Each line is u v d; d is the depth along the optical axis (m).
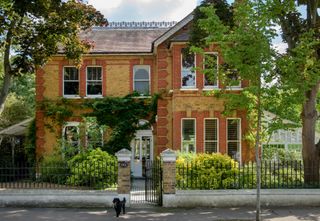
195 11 19.41
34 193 16.19
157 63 26.50
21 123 28.12
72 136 27.03
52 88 27.53
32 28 18.59
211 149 24.42
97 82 27.86
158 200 16.73
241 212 15.10
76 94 27.67
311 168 17.12
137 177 27.20
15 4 17.53
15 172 17.02
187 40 23.64
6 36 18.14
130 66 27.77
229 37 13.16
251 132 17.92
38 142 27.12
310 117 19.00
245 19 13.18
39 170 18.53
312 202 16.31
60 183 18.33
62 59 27.62
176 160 17.30
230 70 14.91
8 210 15.42
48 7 17.91
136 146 27.41
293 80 13.33
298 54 13.52
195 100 24.47
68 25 18.81
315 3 18.19
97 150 19.14
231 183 16.66
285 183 16.73
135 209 15.63
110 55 27.67
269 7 13.24
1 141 30.36
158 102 26.22
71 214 14.73
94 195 16.09
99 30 29.88
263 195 16.23
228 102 15.00
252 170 16.77
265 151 25.75
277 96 13.39
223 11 18.48
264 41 12.95
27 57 19.03
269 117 17.20
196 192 16.08
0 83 36.44
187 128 24.59
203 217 14.23
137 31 29.97
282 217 14.27
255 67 13.08
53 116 27.22
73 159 19.06
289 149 27.45
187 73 24.78
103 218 14.07
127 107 27.06
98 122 26.97
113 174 17.64
